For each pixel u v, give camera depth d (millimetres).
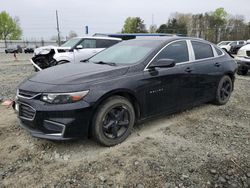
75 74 3732
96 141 3736
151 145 3865
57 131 3406
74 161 3439
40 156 3555
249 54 10211
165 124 4676
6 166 3334
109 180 3057
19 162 3422
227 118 5062
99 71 3803
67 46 11156
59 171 3229
